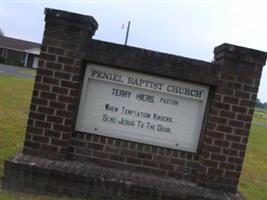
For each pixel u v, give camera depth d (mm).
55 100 6320
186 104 6488
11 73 41031
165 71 6324
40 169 5973
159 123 6500
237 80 6277
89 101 6480
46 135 6348
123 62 6316
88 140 6473
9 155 8289
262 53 6230
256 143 18406
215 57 6859
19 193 5914
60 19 6242
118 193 5977
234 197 6145
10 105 16453
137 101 6484
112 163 6473
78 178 5969
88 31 6320
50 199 5805
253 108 6305
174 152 6492
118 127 6496
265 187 9617
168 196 5969
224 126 6301
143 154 6480
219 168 6328
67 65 6289
